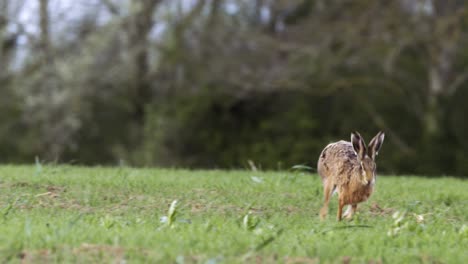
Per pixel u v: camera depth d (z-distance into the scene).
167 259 9.73
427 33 40.53
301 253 10.45
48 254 9.93
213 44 45.81
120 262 9.54
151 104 46.91
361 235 12.10
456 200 16.73
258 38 43.81
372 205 15.52
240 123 46.25
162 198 15.55
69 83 46.78
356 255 10.57
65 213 13.78
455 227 13.42
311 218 14.12
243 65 45.09
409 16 41.56
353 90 44.41
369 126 43.97
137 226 12.47
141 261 9.66
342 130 44.06
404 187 18.61
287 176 18.75
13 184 16.55
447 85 43.72
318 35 42.84
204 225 12.46
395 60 43.50
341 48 43.91
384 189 18.00
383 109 44.50
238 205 15.12
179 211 14.21
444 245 11.55
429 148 42.41
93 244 10.59
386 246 11.29
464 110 43.78
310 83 43.62
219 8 46.84
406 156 42.28
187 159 45.81
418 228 12.75
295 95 46.25
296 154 43.00
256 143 44.75
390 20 40.94
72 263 9.58
